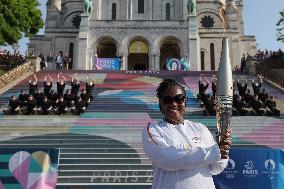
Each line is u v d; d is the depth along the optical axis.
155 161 3.34
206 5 64.19
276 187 8.59
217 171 3.55
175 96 3.59
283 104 24.12
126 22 50.81
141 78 31.77
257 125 18.95
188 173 3.30
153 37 50.50
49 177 8.74
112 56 57.47
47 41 61.12
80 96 22.69
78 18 65.88
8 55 40.94
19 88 28.20
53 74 33.38
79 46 49.94
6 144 15.98
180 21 51.06
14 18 41.34
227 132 3.29
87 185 12.04
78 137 17.16
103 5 58.16
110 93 26.45
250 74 33.59
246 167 8.62
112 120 20.02
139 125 19.12
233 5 63.94
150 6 58.44
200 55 58.97
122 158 14.44
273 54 43.38
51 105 21.45
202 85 23.34
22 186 8.63
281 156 8.73
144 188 12.00
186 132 3.53
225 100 3.27
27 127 18.77
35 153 8.81
